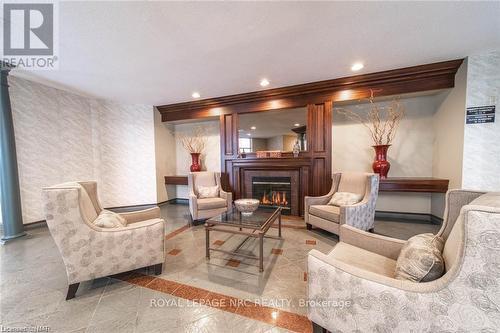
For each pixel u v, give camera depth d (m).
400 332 0.91
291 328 1.31
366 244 1.54
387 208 3.62
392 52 2.41
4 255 2.35
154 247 1.89
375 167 3.29
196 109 4.41
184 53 2.33
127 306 1.52
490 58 2.45
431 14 1.75
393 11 1.71
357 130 3.69
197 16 1.72
